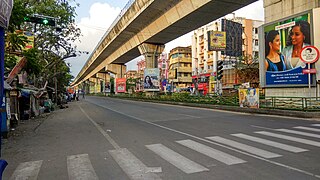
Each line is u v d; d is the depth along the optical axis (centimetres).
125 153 627
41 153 669
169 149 655
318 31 1462
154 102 3453
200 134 873
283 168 477
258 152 600
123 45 4125
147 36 3234
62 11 1833
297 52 1560
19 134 1034
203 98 2495
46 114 2042
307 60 1459
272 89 1747
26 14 1070
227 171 466
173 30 2800
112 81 6900
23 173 496
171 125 1127
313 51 1436
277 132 877
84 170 500
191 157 570
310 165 493
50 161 582
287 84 1620
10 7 321
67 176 468
